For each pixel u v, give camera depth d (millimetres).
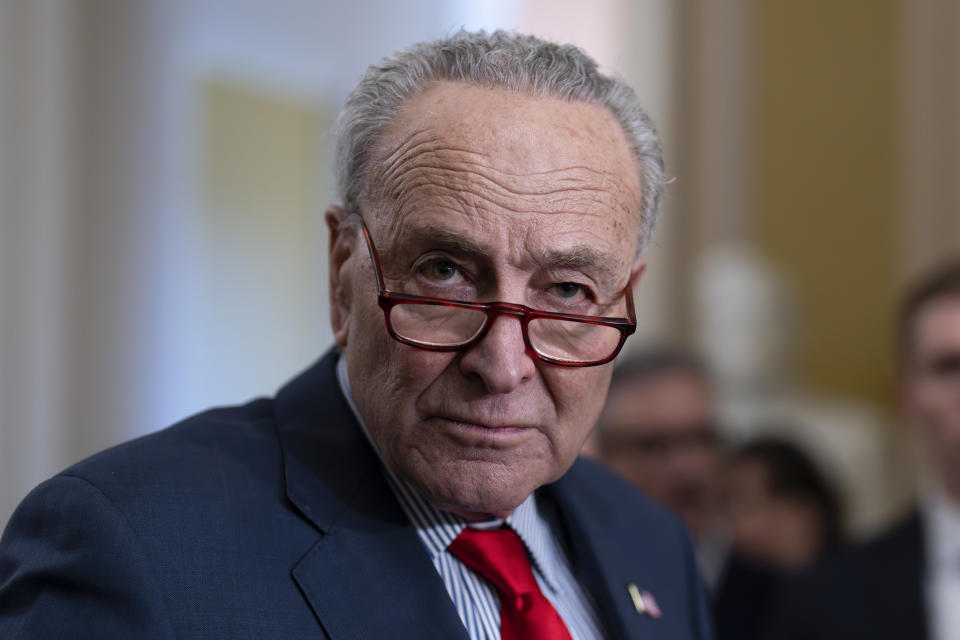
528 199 1008
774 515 2992
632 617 1302
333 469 1133
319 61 4734
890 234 5180
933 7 5082
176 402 4324
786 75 5332
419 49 1112
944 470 2197
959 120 4984
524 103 1042
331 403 1193
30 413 3801
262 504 1064
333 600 1024
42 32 3842
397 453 1072
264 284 4629
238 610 972
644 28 5066
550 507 1366
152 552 955
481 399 1032
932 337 2207
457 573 1141
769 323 4555
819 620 2205
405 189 1031
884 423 4875
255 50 4562
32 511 981
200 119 4410
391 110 1077
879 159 5207
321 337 4781
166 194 4297
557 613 1149
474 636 1101
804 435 4496
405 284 1049
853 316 5219
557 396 1070
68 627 897
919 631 2123
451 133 1020
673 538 1532
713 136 5219
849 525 3457
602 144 1069
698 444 2555
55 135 3887
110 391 4094
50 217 3869
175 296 4316
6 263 3752
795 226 5293
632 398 2541
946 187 5027
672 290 5074
